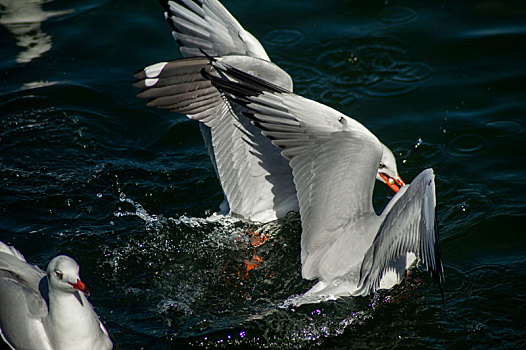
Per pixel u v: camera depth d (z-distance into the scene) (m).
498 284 10.45
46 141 13.45
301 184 9.52
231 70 9.45
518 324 9.71
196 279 10.82
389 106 14.34
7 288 9.32
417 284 10.53
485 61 15.27
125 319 9.98
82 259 11.04
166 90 10.56
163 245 11.44
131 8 16.92
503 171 12.67
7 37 15.89
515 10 16.48
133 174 12.92
